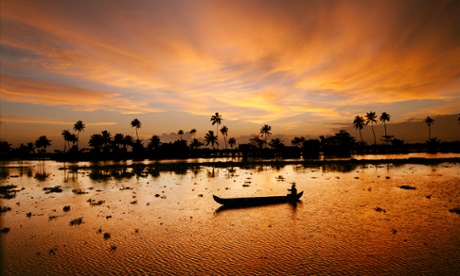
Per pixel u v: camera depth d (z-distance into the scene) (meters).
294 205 27.41
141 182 47.22
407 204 26.77
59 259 15.37
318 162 86.81
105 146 163.38
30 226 21.94
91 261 15.02
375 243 16.72
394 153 137.88
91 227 21.34
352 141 147.62
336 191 34.72
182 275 13.25
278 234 18.80
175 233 19.53
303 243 17.02
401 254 15.02
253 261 14.62
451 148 154.62
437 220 21.16
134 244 17.52
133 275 13.34
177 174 59.78
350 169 63.31
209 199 31.50
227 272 13.45
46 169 83.75
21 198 34.78
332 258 14.73
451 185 37.44
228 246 16.86
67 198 33.81
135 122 167.88
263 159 119.44
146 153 147.25
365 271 13.18
